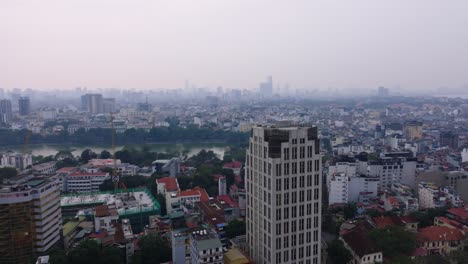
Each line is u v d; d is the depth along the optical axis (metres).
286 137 198.62
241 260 199.12
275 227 198.75
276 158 196.00
